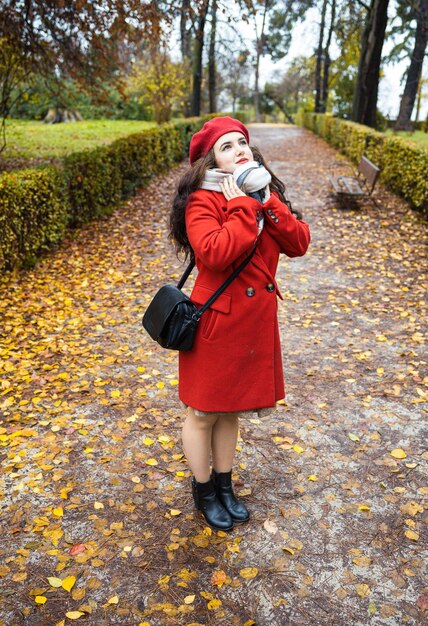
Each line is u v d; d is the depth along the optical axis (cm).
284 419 356
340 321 512
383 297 568
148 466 310
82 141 1339
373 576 235
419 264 669
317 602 223
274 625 213
